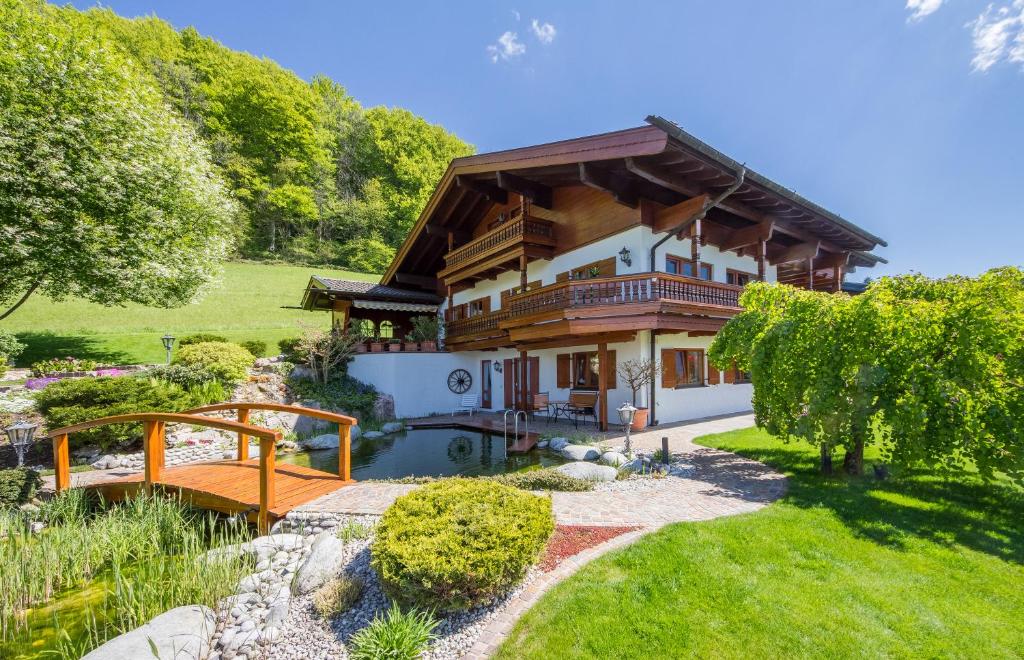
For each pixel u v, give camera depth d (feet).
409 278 71.31
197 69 178.40
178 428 37.29
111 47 49.96
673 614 10.84
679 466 25.27
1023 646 9.69
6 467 31.17
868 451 26.13
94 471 30.19
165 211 52.26
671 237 42.32
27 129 40.98
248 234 157.79
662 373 42.57
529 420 48.39
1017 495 18.83
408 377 56.39
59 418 31.58
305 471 25.12
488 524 12.23
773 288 26.13
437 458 34.24
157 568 16.26
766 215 43.16
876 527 15.75
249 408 27.25
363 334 60.34
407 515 13.34
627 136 32.81
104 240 44.14
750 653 9.48
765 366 24.47
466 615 11.38
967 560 13.44
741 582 12.14
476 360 63.36
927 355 18.58
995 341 17.33
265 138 171.73
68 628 13.23
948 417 17.80
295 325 84.69
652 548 14.19
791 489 20.61
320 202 177.47
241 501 20.33
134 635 10.93
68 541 17.35
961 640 9.86
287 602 12.92
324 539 15.47
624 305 36.58
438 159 205.77
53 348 56.85
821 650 9.53
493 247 51.62
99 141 45.65
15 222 40.70
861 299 21.33
